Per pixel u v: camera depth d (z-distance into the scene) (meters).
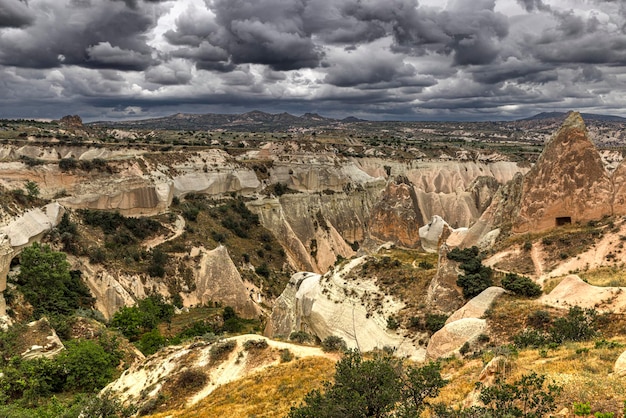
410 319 42.12
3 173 73.12
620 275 38.94
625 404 14.85
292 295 64.19
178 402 33.97
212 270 78.44
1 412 33.44
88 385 41.69
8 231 59.34
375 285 49.41
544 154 52.19
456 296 42.88
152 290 71.38
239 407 30.31
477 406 17.89
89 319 54.22
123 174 85.00
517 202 55.31
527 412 16.73
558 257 45.03
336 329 47.94
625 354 19.44
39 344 44.31
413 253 61.81
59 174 78.56
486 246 53.31
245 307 77.31
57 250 66.06
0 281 51.16
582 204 49.38
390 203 70.38
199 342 40.91
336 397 18.47
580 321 29.84
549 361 22.52
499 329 32.75
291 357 37.22
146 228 81.50
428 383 19.77
